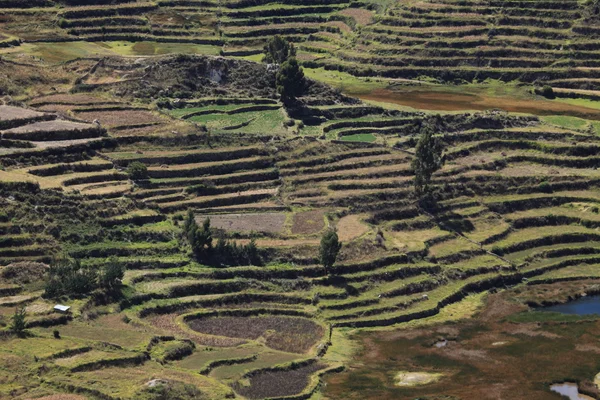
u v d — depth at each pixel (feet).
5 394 562.66
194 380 604.49
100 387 577.02
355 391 635.66
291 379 639.76
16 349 613.52
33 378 584.40
